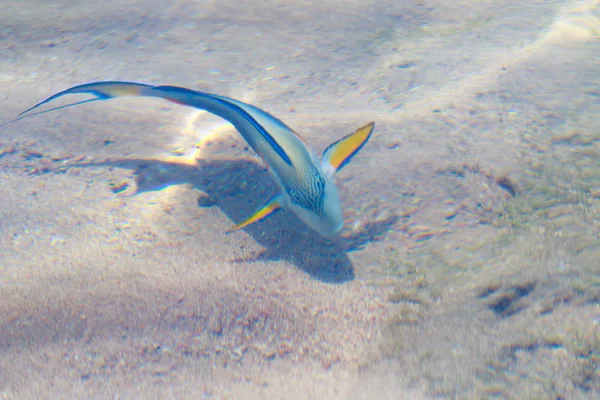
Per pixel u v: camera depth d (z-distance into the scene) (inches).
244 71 182.9
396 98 160.4
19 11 233.5
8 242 105.0
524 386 74.6
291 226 116.9
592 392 71.8
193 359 81.5
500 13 217.8
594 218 108.6
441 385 76.5
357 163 131.6
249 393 75.8
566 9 210.1
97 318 87.4
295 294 98.0
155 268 102.0
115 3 239.1
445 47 191.9
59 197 119.0
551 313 86.8
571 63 170.7
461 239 110.1
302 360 82.6
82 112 156.0
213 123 153.0
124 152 137.1
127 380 76.6
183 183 127.3
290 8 227.9
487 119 145.0
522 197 118.6
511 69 170.1
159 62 189.6
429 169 128.0
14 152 134.6
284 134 101.0
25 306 89.3
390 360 82.3
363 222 116.6
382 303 96.0
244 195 124.6
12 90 171.8
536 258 100.8
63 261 101.6
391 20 217.2
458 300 95.3
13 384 74.2
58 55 196.5
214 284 98.9
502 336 84.4
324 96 164.9
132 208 117.8
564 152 130.2
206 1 234.7
